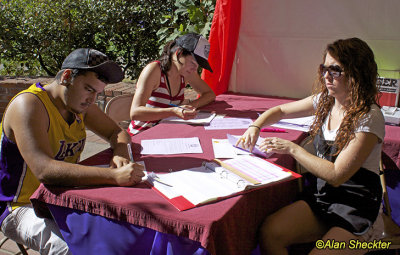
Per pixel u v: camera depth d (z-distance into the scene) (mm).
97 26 6254
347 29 3232
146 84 2717
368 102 1729
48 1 5988
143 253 1426
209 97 3160
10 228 1765
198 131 2346
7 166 1745
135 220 1365
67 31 6195
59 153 1769
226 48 3535
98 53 1666
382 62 3176
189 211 1329
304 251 1812
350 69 1729
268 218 1731
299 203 1820
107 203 1414
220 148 2000
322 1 3264
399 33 3053
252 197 1529
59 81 1673
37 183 1801
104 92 4730
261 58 3633
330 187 1825
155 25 6281
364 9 3131
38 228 1692
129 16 6266
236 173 1634
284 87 3607
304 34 3402
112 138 2033
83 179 1528
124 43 6578
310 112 2236
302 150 1811
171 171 1688
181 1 4703
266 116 2232
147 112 2604
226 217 1314
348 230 1676
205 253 1288
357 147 1672
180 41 2699
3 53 6070
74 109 1712
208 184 1534
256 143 2078
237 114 2789
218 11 3455
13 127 1617
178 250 1325
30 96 1642
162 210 1336
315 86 2211
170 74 2818
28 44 6027
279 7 3436
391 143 2309
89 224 1484
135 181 1553
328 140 1901
